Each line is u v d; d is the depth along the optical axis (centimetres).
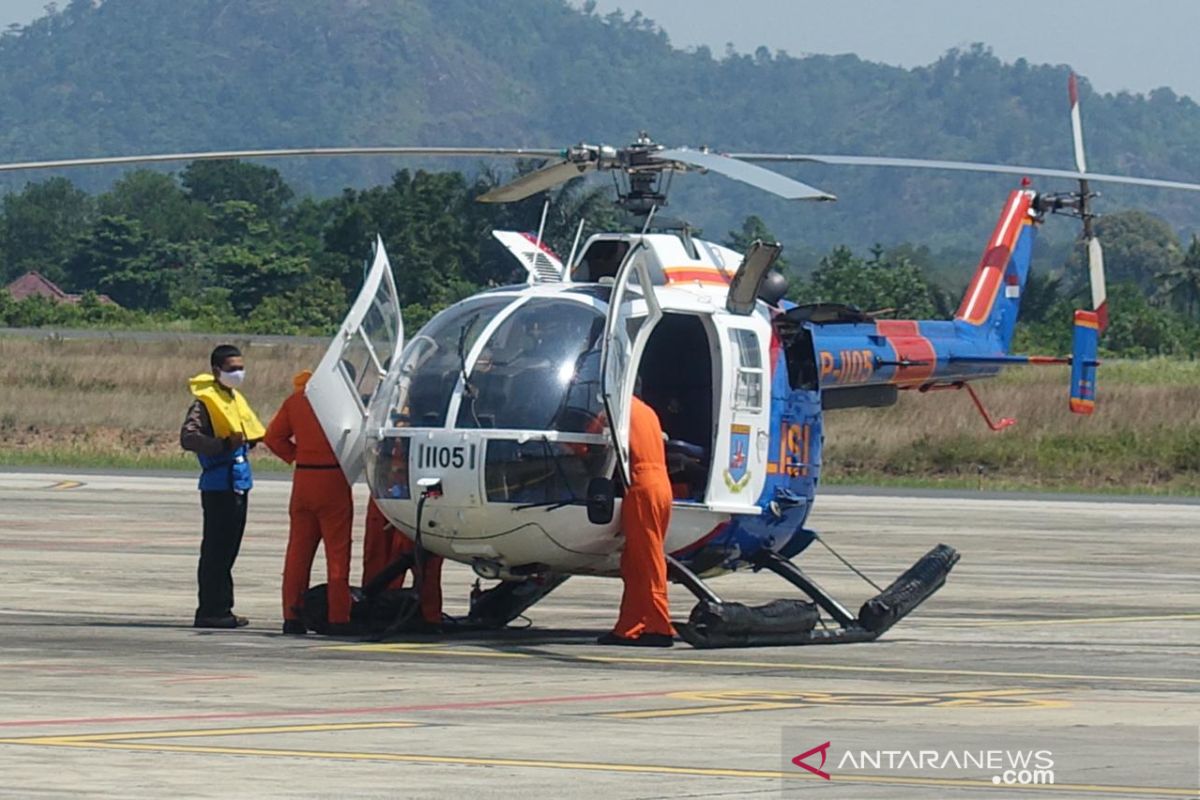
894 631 2455
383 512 2162
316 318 15088
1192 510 5103
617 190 2295
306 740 1472
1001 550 3816
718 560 2277
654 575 2117
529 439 2047
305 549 2256
